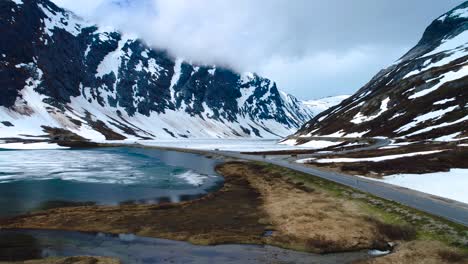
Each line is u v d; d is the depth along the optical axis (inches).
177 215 1782.7
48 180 2974.9
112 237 1445.6
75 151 6638.8
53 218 1721.2
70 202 2133.4
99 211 1865.2
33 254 1247.5
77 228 1565.0
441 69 7145.7
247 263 1164.5
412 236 1339.8
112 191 2532.0
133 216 1765.5
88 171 3639.3
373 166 3029.0
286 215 1702.8
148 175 3430.1
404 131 5472.4
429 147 3757.4
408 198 1831.9
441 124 5039.4
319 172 2982.3
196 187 2746.1
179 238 1425.9
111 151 6820.9
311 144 7372.1
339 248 1280.8
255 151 6456.7
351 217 1601.9
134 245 1347.2
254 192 2475.4
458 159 2871.6
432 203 1707.7
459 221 1384.1
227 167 4005.9
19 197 2267.5
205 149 7372.1
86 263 1135.6
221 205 2020.2
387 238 1355.8
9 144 7229.3
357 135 6604.3
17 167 3865.7
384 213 1612.9
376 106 7450.8
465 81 5959.6
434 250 1155.3
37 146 7332.7
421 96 6535.4
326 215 1647.4
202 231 1509.6
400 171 2699.3
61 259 1168.8
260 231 1493.6
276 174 3097.9
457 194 1926.7
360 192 2007.9
